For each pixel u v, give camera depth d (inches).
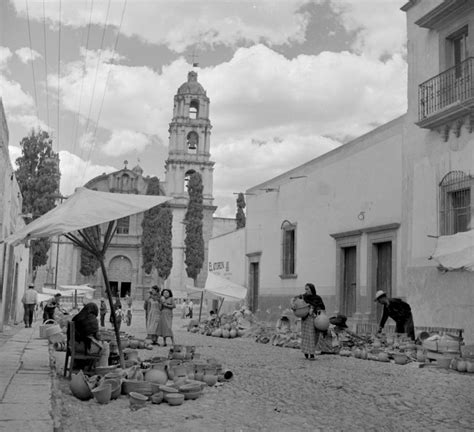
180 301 2234.3
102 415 275.7
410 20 703.7
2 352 500.1
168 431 248.2
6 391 288.8
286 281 1059.9
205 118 2861.7
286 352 632.4
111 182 2844.5
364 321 779.4
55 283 2491.4
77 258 2743.6
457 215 614.5
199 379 375.6
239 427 259.0
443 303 614.2
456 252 516.7
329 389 365.7
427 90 655.8
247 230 1259.8
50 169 1712.6
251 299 1234.6
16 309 1073.5
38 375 352.5
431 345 514.6
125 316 1592.0
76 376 310.5
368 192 805.9
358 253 820.0
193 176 2539.4
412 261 674.8
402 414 291.1
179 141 2827.3
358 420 276.8
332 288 895.1
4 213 724.7
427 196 653.3
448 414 291.1
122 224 2844.5
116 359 425.1
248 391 355.3
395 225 725.3
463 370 450.3
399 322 616.4
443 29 642.8
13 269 968.9
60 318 958.4
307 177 995.3
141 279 2778.1
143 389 319.6
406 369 470.6
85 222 381.4
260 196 1196.5
